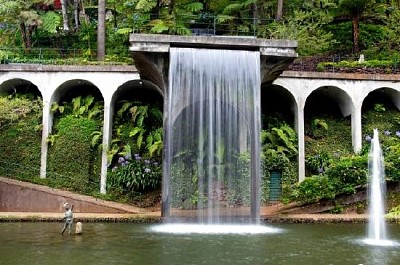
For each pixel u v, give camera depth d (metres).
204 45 16.22
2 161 21.34
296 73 22.20
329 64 23.75
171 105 15.92
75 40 29.02
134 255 9.04
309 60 26.08
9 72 21.70
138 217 16.05
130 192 20.45
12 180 20.16
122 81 21.64
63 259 8.45
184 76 15.99
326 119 23.62
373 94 23.98
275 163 21.08
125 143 21.95
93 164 21.44
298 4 29.31
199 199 17.52
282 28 25.61
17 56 24.88
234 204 18.11
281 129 22.03
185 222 15.95
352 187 18.34
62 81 21.73
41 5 29.64
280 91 22.98
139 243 10.69
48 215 15.88
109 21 30.78
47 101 21.64
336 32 29.30
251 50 16.39
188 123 16.41
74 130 21.56
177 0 28.02
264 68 16.83
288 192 20.56
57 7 31.48
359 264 8.33
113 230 13.29
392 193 18.81
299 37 25.12
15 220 15.18
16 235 11.80
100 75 21.75
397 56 25.78
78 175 21.00
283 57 16.27
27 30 27.30
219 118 16.34
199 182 17.42
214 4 29.81
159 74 16.50
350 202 18.55
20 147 21.61
